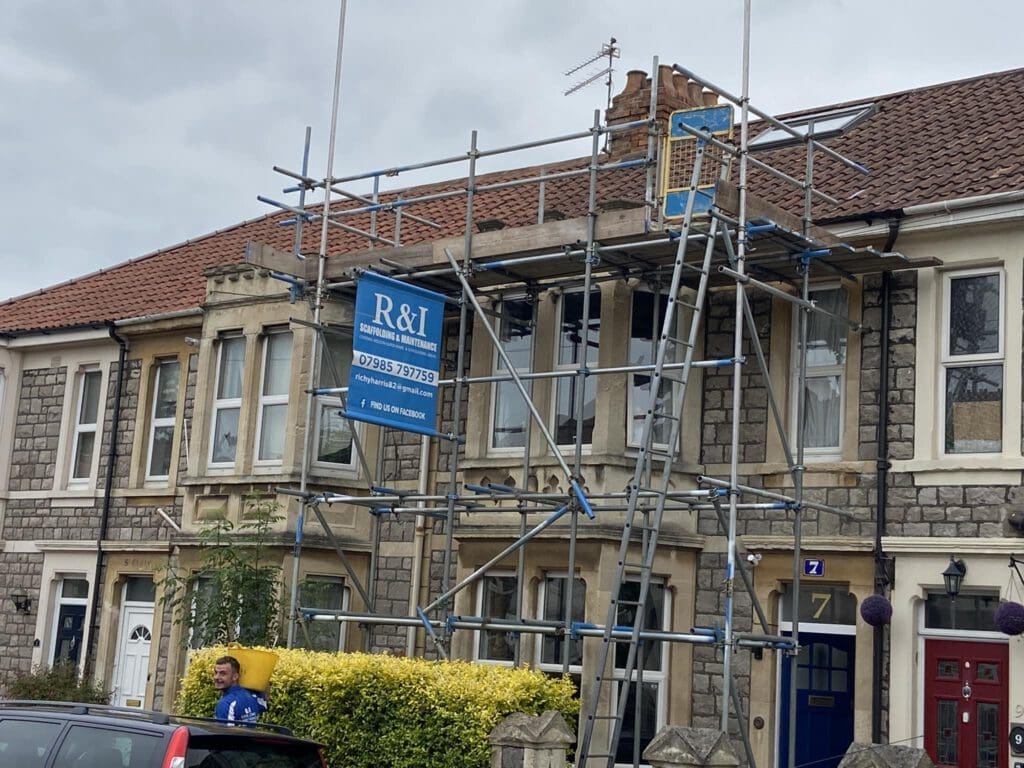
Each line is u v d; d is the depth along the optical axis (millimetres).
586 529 15539
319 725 14000
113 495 21703
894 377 15055
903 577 14539
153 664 20234
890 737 14336
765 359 15859
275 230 24188
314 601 17516
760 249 14750
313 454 18172
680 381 14727
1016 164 15203
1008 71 18703
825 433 15672
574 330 16922
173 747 9180
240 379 19500
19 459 23250
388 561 18156
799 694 15406
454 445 15711
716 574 15953
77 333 22531
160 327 21375
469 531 16859
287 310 18797
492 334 15039
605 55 20734
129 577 21359
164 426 21578
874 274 15367
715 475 16109
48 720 9742
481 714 13031
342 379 18672
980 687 14164
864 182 16453
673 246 14469
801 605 15461
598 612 15375
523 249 15250
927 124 17797
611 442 15836
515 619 15078
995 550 13922
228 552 17031
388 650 17688
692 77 13828
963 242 14789
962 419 14734
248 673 12695
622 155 20625
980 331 14773
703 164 14562
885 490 14828
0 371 23531
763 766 15125
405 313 15344
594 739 15266
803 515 15367
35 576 22438
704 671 15797
